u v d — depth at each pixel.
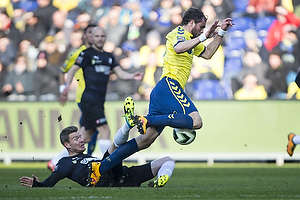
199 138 38.66
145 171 18.52
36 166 37.03
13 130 38.81
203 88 41.34
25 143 38.72
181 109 18.11
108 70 29.27
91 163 17.78
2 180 24.36
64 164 18.33
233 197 14.92
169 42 19.02
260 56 42.06
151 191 16.41
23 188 17.70
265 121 38.62
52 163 28.11
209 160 38.94
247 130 38.66
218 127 38.72
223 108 38.78
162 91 18.50
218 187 19.17
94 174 17.86
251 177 26.59
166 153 38.28
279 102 38.62
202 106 38.84
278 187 19.38
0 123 38.91
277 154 38.59
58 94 42.22
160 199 14.07
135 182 18.48
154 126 17.75
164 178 17.73
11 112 38.84
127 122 17.44
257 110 38.69
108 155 18.64
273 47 42.31
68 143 18.66
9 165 38.16
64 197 14.64
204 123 38.78
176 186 19.78
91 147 30.45
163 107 18.39
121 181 18.47
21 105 38.78
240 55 42.03
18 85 42.31
